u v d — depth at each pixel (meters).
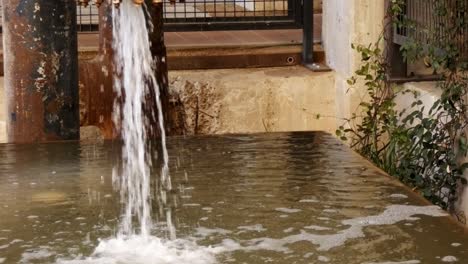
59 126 6.98
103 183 5.64
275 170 5.82
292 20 9.34
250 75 9.07
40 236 4.68
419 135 7.52
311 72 9.16
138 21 7.07
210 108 8.86
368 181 5.52
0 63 8.94
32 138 6.94
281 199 5.19
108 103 7.77
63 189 5.52
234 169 5.88
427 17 7.94
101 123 7.81
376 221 4.73
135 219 4.92
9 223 4.88
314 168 5.85
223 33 9.98
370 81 8.49
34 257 4.38
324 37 9.45
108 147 6.61
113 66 7.70
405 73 8.48
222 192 5.38
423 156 7.46
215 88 8.86
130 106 7.74
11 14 6.83
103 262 4.33
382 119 8.38
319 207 5.02
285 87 8.95
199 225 4.79
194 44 9.41
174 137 6.84
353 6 8.55
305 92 8.98
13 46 6.86
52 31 6.86
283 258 4.25
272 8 10.73
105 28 7.68
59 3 6.86
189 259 4.33
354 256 4.23
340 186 5.42
